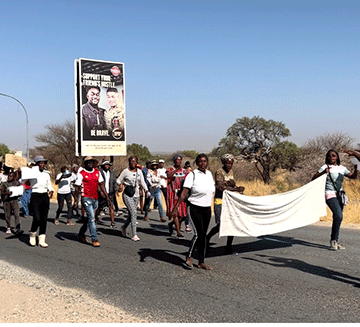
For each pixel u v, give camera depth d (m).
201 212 6.48
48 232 10.47
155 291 5.41
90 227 8.53
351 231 10.12
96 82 19.27
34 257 7.59
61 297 5.18
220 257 7.34
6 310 4.67
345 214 12.48
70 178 11.98
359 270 6.38
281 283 5.71
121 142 19.86
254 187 23.80
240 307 4.77
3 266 6.92
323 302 4.93
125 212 14.68
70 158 40.41
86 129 19.02
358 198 16.61
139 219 12.81
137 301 5.02
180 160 9.52
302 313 4.57
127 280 5.95
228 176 7.27
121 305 4.88
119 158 34.34
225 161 7.27
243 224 7.06
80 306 4.83
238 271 6.37
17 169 10.37
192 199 6.47
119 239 9.32
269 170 31.05
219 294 5.26
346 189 18.56
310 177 23.16
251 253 7.64
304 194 7.82
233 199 6.94
